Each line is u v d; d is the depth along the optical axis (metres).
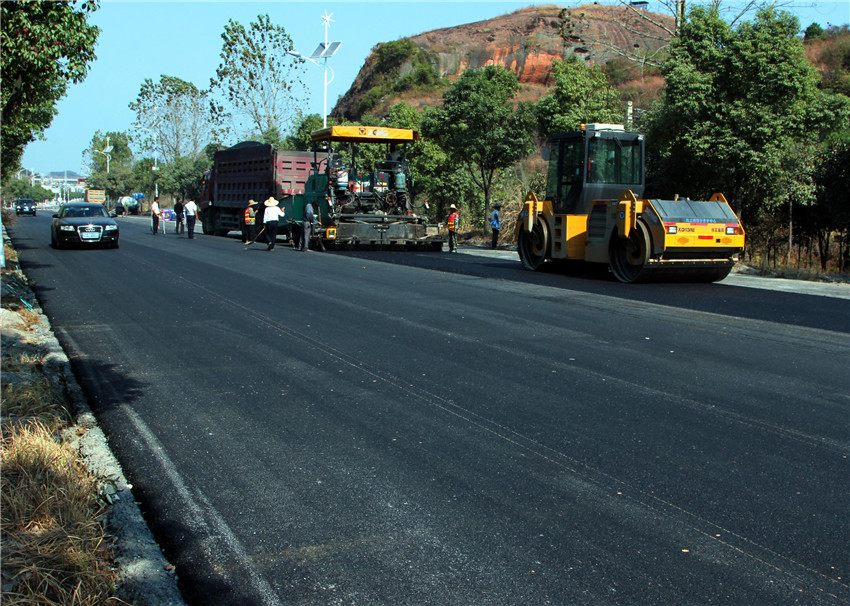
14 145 19.42
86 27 10.53
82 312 10.66
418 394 6.43
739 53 16.98
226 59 51.41
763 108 16.81
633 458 4.91
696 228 13.82
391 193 24.09
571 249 16.08
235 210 30.98
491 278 15.34
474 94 26.61
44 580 3.14
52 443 4.65
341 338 8.84
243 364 7.55
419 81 67.19
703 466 4.77
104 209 24.14
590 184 15.95
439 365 7.49
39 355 7.71
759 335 9.12
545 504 4.21
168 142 71.56
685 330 9.45
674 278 14.77
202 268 16.77
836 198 18.11
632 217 14.23
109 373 7.20
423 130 28.94
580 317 10.42
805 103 17.12
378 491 4.40
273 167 27.52
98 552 3.57
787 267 17.25
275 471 4.73
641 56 28.08
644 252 14.05
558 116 24.72
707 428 5.52
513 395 6.39
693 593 3.28
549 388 6.62
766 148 16.61
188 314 10.50
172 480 4.61
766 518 4.03
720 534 3.84
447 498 4.29
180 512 4.17
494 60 66.12
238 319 10.11
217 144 62.31
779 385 6.74
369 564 3.57
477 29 71.75
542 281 14.86
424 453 5.01
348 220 23.14
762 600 3.23
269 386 6.71
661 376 7.06
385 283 14.27
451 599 3.25
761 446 5.14
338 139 23.78
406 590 3.33
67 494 3.97
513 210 27.48
